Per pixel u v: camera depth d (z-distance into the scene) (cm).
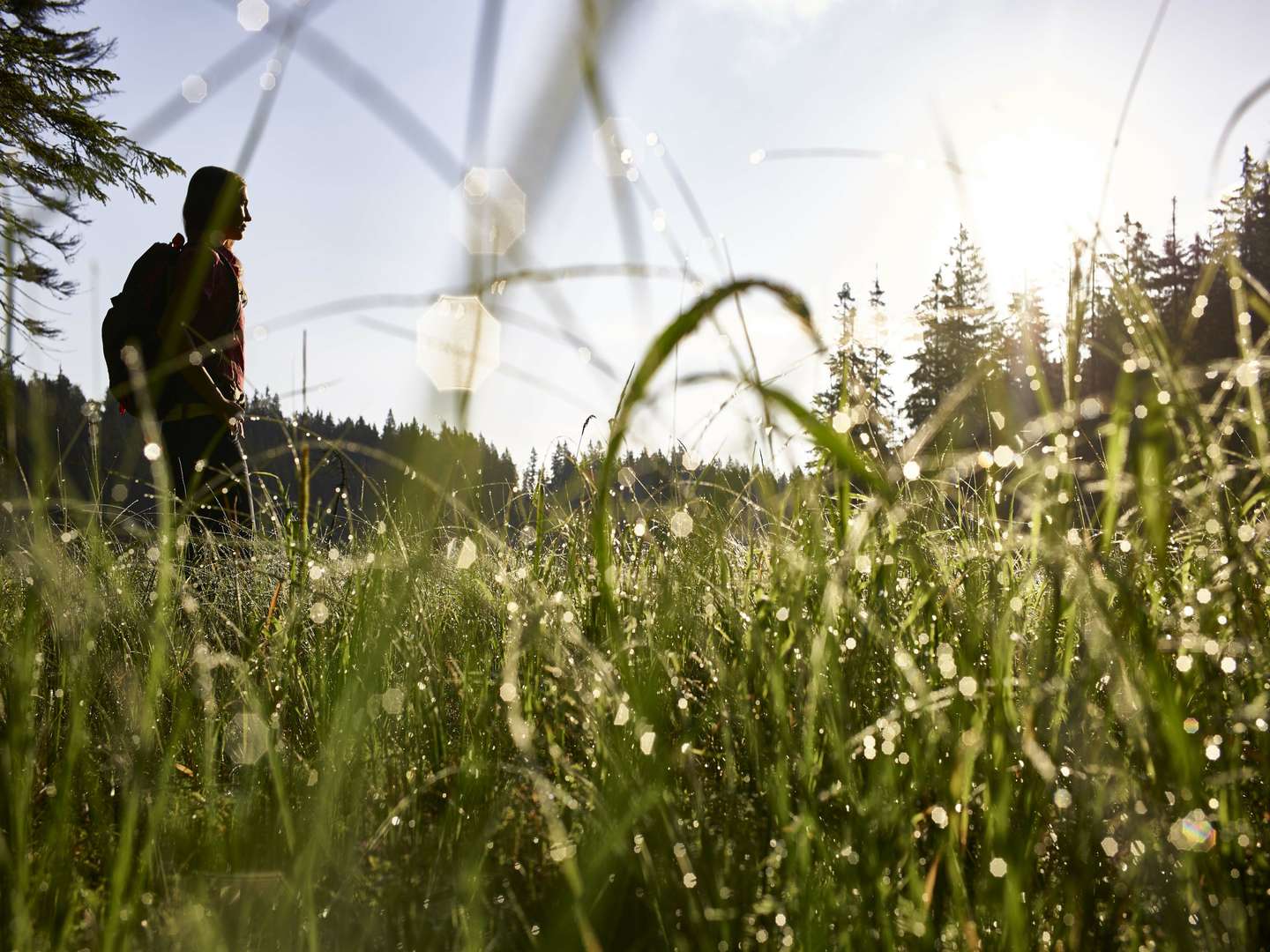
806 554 159
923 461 148
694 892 122
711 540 204
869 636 149
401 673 207
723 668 164
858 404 143
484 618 232
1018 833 120
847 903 112
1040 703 138
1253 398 133
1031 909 116
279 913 118
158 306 404
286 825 129
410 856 136
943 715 136
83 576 176
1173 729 114
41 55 1322
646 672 167
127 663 176
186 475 385
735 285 80
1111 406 130
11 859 117
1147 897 115
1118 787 127
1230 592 139
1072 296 127
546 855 133
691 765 139
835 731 128
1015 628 152
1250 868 113
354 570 233
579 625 197
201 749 174
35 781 152
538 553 218
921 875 121
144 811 142
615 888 126
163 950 115
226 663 185
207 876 132
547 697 182
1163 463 128
